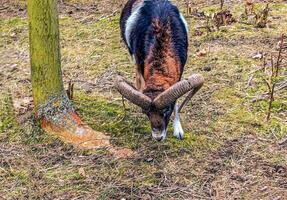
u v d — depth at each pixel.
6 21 12.66
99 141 7.65
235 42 10.69
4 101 8.88
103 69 9.95
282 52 10.11
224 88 8.95
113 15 12.61
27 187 6.85
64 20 12.45
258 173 6.93
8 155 7.49
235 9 12.48
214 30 11.27
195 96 8.73
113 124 8.07
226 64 9.80
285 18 11.76
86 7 13.27
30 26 7.68
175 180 6.85
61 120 7.89
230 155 7.29
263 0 12.93
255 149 7.39
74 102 8.69
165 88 6.82
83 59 10.40
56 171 7.11
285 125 7.88
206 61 9.95
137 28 7.54
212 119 8.12
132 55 8.12
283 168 6.98
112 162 7.23
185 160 7.22
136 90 6.69
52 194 6.70
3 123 8.21
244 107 8.39
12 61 10.55
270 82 9.02
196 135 7.74
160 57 7.03
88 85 9.35
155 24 7.30
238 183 6.76
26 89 9.31
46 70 7.81
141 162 7.21
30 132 7.93
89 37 11.44
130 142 7.64
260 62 9.80
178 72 7.11
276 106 8.34
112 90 9.12
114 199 6.56
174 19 7.43
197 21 11.86
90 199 6.58
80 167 7.17
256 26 11.33
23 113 8.38
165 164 7.15
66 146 7.61
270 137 7.64
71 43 11.18
